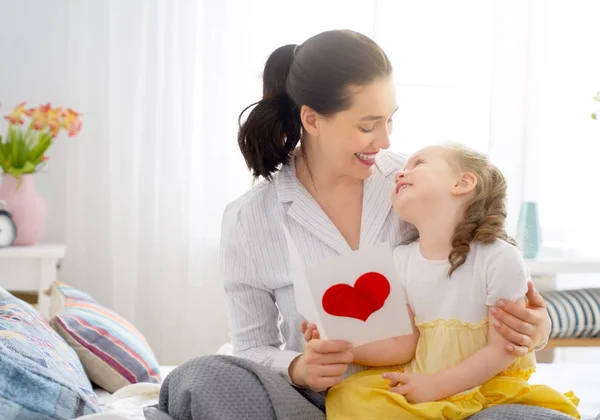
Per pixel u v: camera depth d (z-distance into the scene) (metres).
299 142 1.57
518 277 1.21
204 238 3.15
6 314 1.58
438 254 1.29
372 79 1.28
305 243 1.42
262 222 1.44
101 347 1.84
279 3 3.20
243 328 1.46
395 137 3.36
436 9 3.34
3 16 3.09
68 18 3.12
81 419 1.09
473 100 3.39
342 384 1.28
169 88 3.10
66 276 3.10
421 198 1.29
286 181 1.45
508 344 1.20
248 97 3.17
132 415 1.53
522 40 3.32
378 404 1.21
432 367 1.24
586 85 3.36
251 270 1.45
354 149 1.31
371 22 3.30
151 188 3.12
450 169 1.29
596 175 3.37
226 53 3.15
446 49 3.36
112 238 3.09
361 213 1.43
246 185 3.19
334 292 1.16
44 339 1.55
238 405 1.21
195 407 1.20
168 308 3.15
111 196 3.09
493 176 1.31
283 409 1.22
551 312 2.55
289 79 1.37
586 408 1.56
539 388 1.24
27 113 2.82
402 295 1.18
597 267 2.75
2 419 1.23
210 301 3.19
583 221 3.38
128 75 3.07
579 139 3.37
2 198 2.83
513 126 3.34
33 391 1.28
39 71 3.12
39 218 2.86
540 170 3.35
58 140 3.14
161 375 1.95
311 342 1.20
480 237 1.25
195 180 3.15
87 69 3.08
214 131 3.14
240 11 3.16
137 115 3.09
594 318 2.57
